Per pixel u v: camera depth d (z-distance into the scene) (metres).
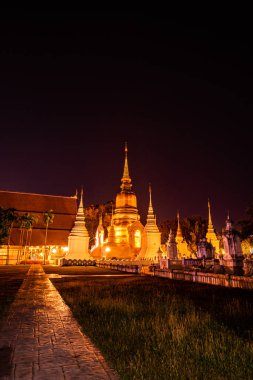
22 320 10.79
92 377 5.85
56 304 14.10
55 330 9.40
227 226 30.42
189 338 7.86
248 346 7.07
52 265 61.81
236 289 18.38
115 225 72.50
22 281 25.36
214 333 8.26
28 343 8.05
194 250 93.38
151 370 6.01
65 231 85.31
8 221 67.12
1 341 8.24
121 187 79.31
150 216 67.81
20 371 6.14
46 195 91.88
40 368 6.30
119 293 16.72
